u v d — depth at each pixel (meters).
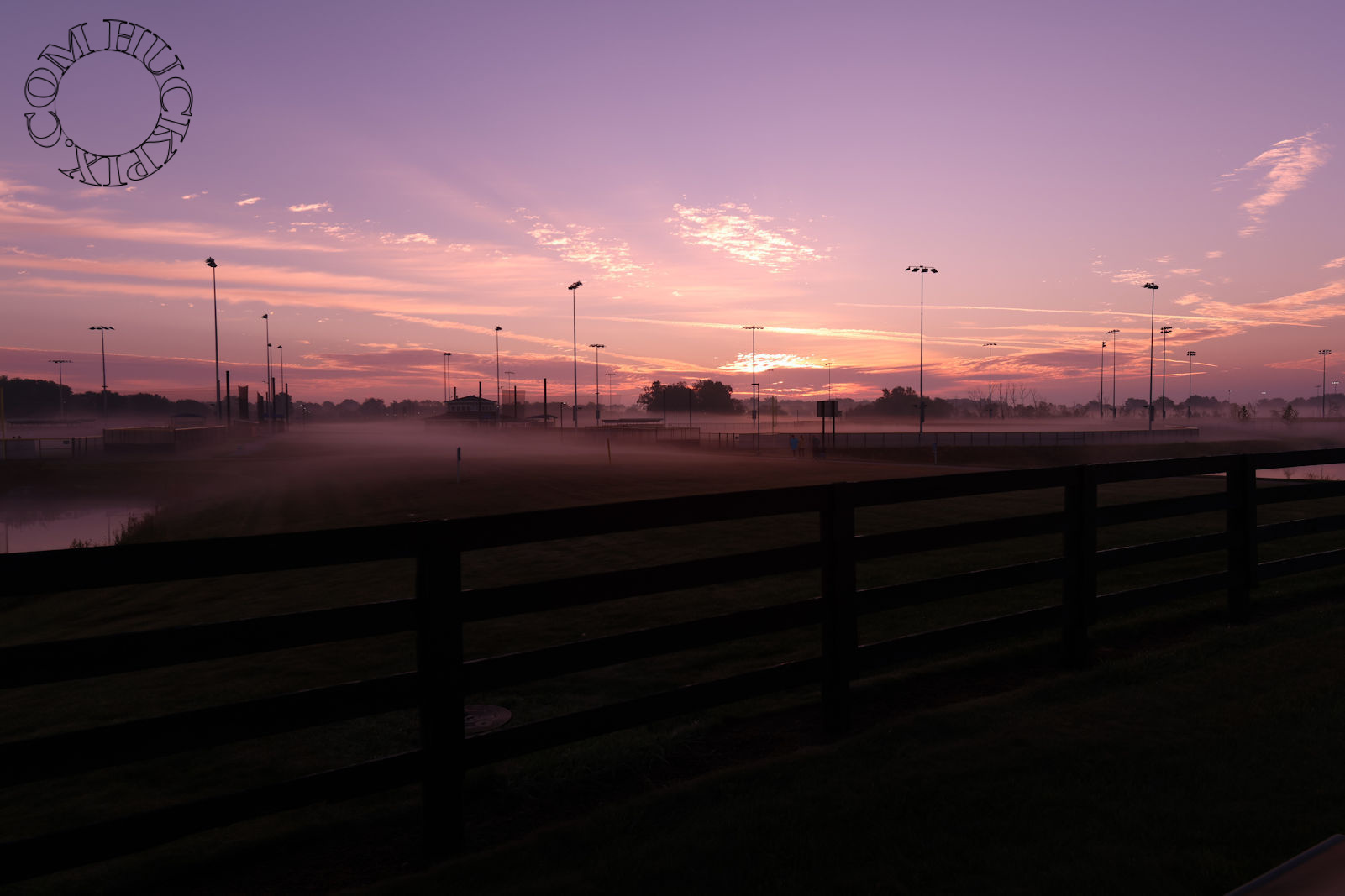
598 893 2.87
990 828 3.25
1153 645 6.19
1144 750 3.96
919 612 8.24
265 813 2.97
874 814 3.39
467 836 3.50
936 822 3.31
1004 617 5.23
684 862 3.04
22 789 4.62
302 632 3.04
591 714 3.66
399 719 5.66
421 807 3.88
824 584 4.46
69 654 2.67
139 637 2.77
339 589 12.30
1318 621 6.45
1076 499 5.51
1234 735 4.10
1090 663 5.74
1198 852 3.02
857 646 4.55
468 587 11.66
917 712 4.88
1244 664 5.30
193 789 4.57
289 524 23.53
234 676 7.25
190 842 3.65
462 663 3.36
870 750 4.11
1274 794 3.47
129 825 2.76
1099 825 3.24
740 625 4.12
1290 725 4.22
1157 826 3.22
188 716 2.82
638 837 3.28
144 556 2.80
